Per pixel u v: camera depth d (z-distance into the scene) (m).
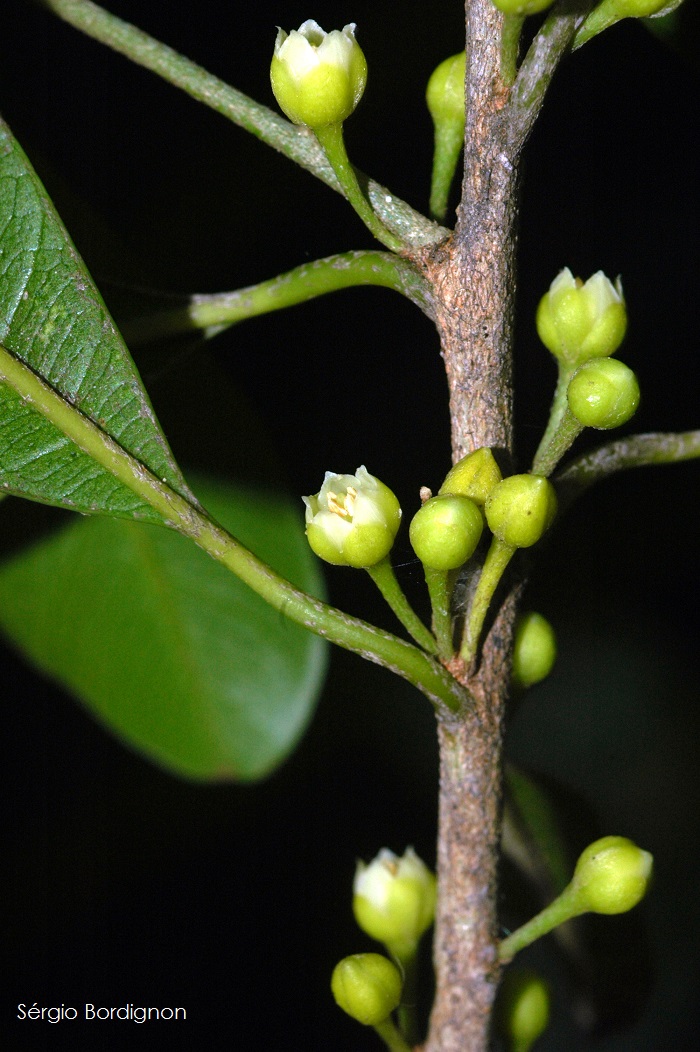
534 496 0.17
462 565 0.17
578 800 0.20
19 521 0.20
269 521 0.20
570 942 0.19
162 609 0.20
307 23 0.17
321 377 0.22
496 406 0.17
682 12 0.19
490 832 0.18
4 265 0.17
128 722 0.20
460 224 0.17
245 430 0.20
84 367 0.17
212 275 0.21
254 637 0.20
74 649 0.20
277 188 0.21
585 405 0.17
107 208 0.21
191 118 0.21
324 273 0.18
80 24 0.18
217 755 0.20
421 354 0.22
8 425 0.17
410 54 0.22
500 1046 0.19
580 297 0.18
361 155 0.22
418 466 0.22
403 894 0.19
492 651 0.18
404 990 0.18
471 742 0.18
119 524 0.20
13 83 0.21
